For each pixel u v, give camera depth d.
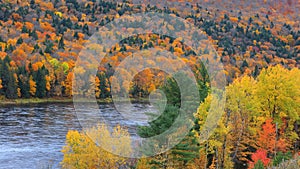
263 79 34.94
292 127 34.84
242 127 30.88
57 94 85.75
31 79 83.50
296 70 37.25
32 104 77.75
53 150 39.50
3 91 80.81
